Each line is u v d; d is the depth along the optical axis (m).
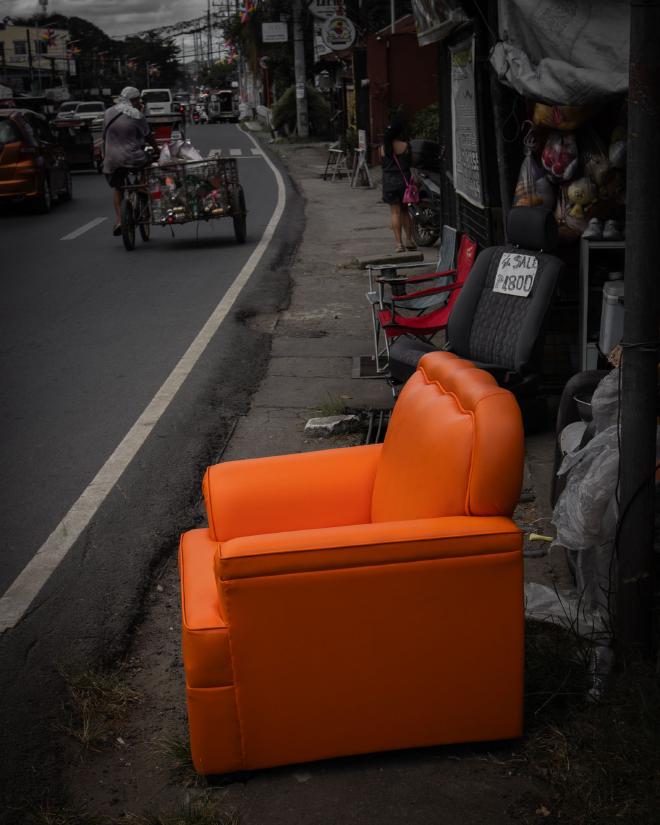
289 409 6.75
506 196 6.78
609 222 5.96
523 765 3.04
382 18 27.39
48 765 3.12
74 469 5.73
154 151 14.15
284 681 2.93
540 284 5.75
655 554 3.44
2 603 4.18
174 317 9.72
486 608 2.96
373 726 3.02
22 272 12.59
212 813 2.86
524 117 6.62
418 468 3.22
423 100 24.80
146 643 3.89
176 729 3.29
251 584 2.84
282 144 38.50
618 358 4.55
